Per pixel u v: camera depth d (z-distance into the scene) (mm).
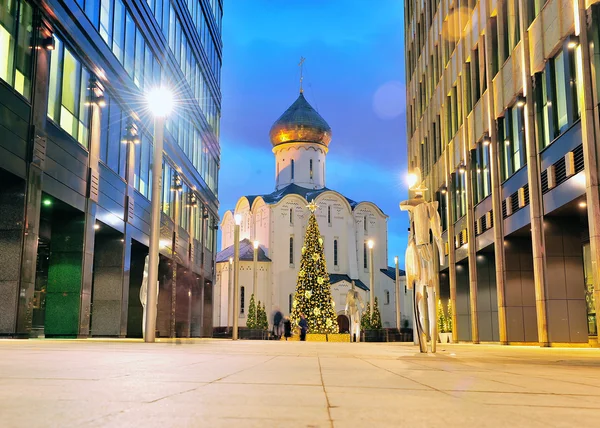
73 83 24172
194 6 46125
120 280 29547
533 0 25062
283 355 10656
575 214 23469
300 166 97250
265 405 3326
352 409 3215
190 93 44594
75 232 25031
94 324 29281
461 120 35812
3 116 18672
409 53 52281
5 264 19656
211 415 2893
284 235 86750
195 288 48062
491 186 30609
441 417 2939
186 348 13516
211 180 54250
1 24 18781
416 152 48812
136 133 31656
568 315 23406
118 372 5477
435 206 12375
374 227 91688
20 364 6391
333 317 57906
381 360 9266
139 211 32406
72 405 3146
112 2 27797
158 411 2994
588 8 19875
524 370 7133
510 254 28734
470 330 37219
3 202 19953
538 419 2906
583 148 19812
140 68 32094
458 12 36531
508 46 28375
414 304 12719
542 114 24219
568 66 21234
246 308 83375
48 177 21656
